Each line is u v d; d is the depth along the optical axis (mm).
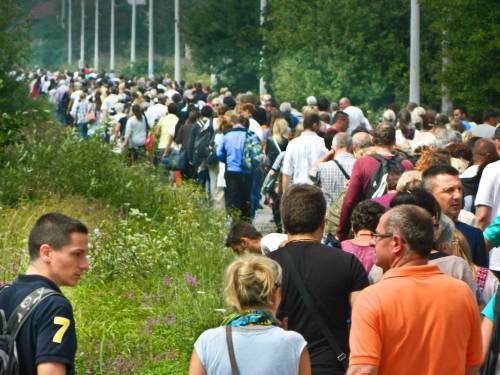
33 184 42438
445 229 17891
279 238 21844
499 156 29266
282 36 84375
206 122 53062
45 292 14172
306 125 39438
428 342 14445
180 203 43000
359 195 27266
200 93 86750
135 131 62469
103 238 32875
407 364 14414
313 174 33125
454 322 14539
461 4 57656
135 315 28391
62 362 13891
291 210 17047
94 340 25781
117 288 30688
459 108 59625
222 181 48094
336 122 40719
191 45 111188
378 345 14359
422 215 14828
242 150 44625
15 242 33188
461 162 31484
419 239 14727
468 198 29234
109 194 43125
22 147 44125
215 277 29953
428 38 78688
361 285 16734
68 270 14531
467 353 14844
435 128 45438
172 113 57969
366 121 59375
